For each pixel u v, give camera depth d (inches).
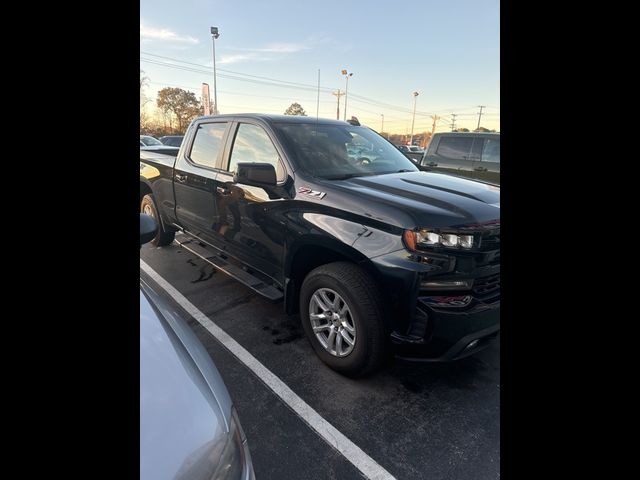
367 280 90.4
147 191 204.4
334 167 118.0
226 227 137.5
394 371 103.4
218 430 40.6
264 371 101.9
